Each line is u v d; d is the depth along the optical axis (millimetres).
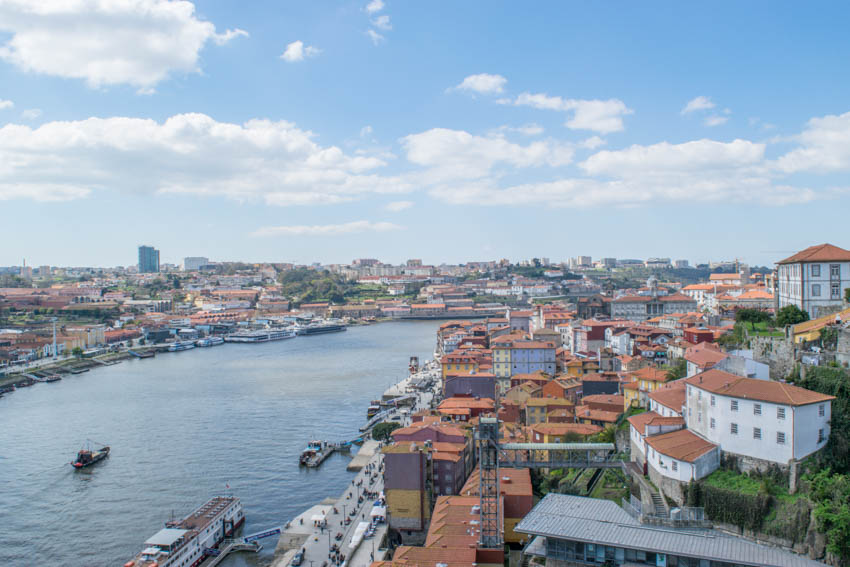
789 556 77250
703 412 101062
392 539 136250
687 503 92938
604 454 133625
